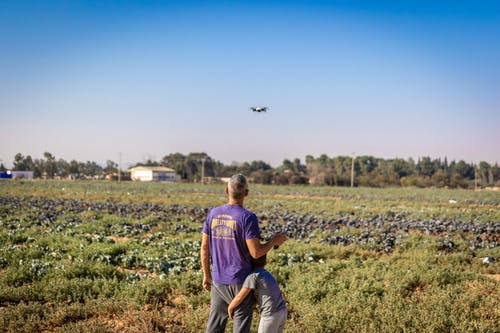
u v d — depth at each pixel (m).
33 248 15.82
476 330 7.96
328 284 10.67
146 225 24.64
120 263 14.51
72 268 11.96
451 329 7.96
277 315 5.88
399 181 130.75
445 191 93.50
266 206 43.25
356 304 8.95
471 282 11.47
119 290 10.43
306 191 78.62
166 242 18.17
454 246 19.50
